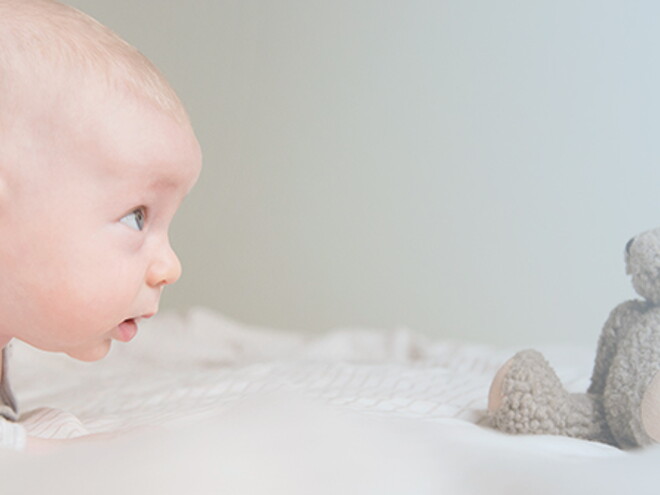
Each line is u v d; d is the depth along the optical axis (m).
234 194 2.91
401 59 2.72
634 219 2.35
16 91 0.87
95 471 0.63
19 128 0.87
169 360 2.04
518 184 2.54
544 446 0.95
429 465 0.68
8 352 1.09
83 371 1.79
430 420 1.09
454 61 2.64
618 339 1.10
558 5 2.47
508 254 2.55
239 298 2.89
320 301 2.82
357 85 2.79
